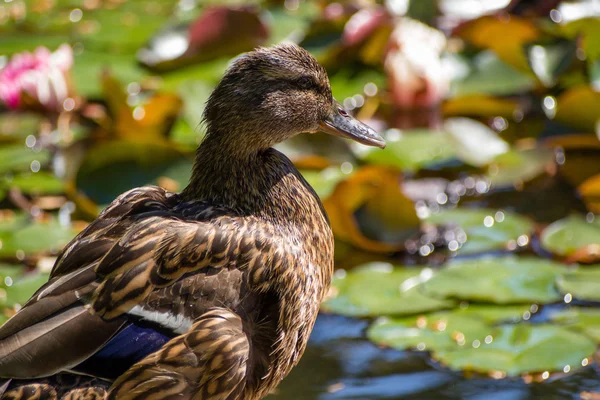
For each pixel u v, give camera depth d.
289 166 7.49
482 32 13.36
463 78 13.53
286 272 7.01
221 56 14.62
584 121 12.30
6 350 6.16
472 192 11.52
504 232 10.40
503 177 11.31
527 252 10.15
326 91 7.83
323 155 11.68
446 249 10.23
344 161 11.66
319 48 14.55
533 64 13.29
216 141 7.36
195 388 6.53
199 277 6.69
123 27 16.64
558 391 8.09
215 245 6.79
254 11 14.44
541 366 8.11
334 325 9.13
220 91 7.39
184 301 6.62
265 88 7.39
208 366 6.50
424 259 10.10
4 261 9.94
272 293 6.99
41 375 6.18
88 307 6.40
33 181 11.52
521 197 11.38
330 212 10.14
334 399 8.10
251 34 14.49
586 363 8.15
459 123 12.20
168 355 6.45
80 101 13.54
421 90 13.03
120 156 11.28
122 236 6.74
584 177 11.67
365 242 10.15
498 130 12.82
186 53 14.52
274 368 7.11
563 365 8.11
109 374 6.45
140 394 6.45
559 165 11.97
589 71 13.43
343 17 14.70
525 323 8.76
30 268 9.80
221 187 7.30
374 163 11.60
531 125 12.94
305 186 7.50
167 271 6.60
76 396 6.34
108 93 12.31
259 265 6.89
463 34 13.45
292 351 7.25
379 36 13.64
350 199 10.39
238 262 6.86
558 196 11.35
